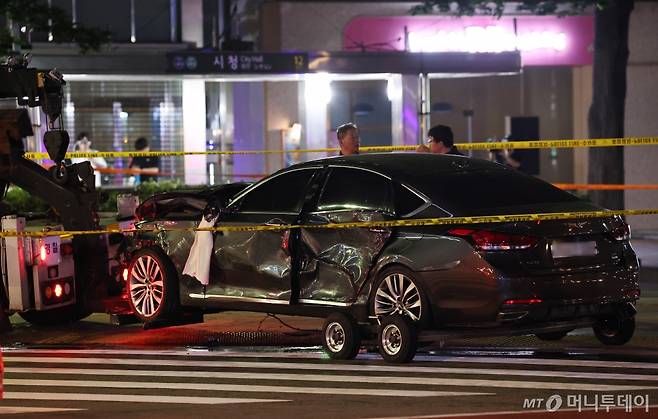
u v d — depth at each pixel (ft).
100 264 102.12
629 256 82.69
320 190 86.89
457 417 63.93
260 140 211.61
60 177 99.96
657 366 78.13
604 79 186.29
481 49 210.79
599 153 189.57
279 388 73.61
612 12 184.75
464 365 79.77
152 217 96.27
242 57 178.40
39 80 100.37
